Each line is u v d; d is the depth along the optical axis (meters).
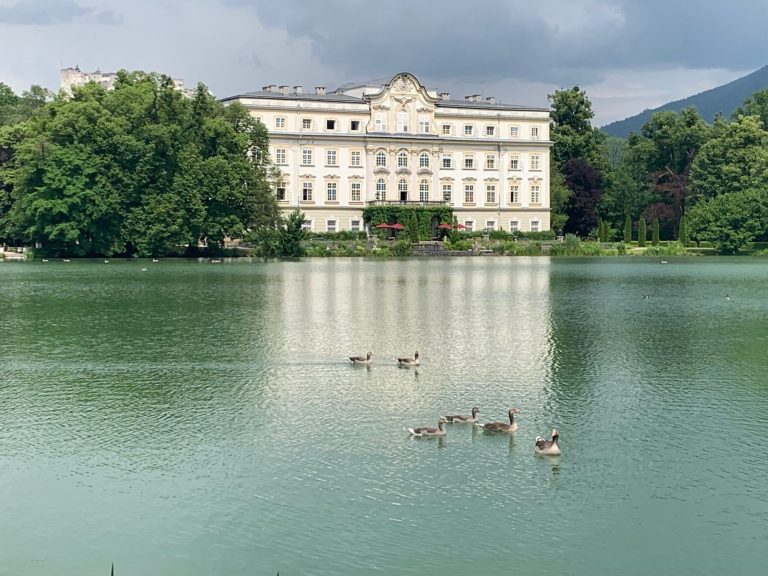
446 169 188.88
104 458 31.92
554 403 39.44
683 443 33.66
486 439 34.03
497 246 172.50
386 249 163.50
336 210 182.88
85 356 49.62
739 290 90.12
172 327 60.00
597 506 27.75
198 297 78.88
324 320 63.88
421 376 44.75
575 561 24.39
